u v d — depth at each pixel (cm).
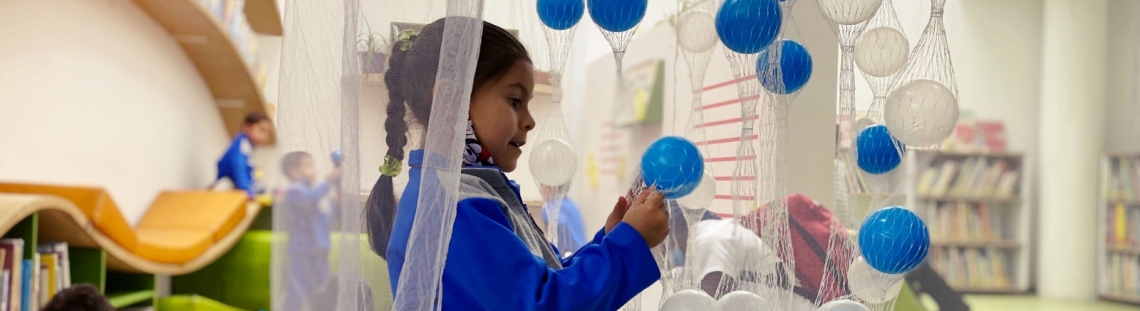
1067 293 647
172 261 352
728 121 165
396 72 112
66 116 360
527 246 112
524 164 168
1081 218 651
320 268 106
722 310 123
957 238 658
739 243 128
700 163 126
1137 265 617
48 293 274
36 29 335
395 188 112
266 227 463
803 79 129
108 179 396
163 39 448
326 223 106
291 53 110
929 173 656
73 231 293
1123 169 632
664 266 132
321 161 108
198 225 392
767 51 122
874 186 138
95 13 381
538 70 158
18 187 291
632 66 274
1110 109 668
